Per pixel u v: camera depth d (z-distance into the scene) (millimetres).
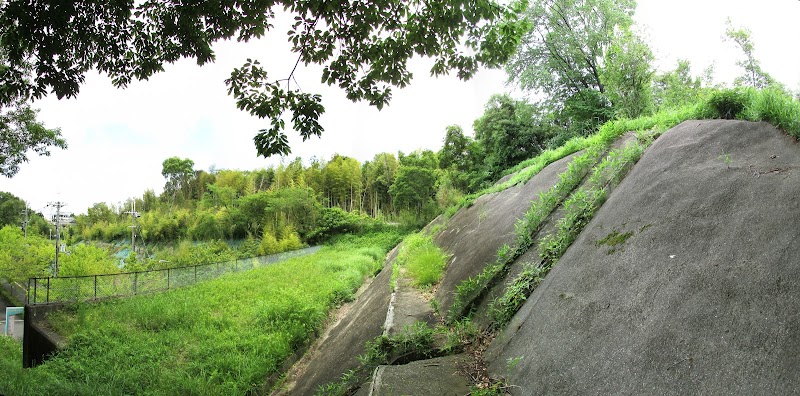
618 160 5391
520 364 3260
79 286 15164
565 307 3416
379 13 4797
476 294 5004
